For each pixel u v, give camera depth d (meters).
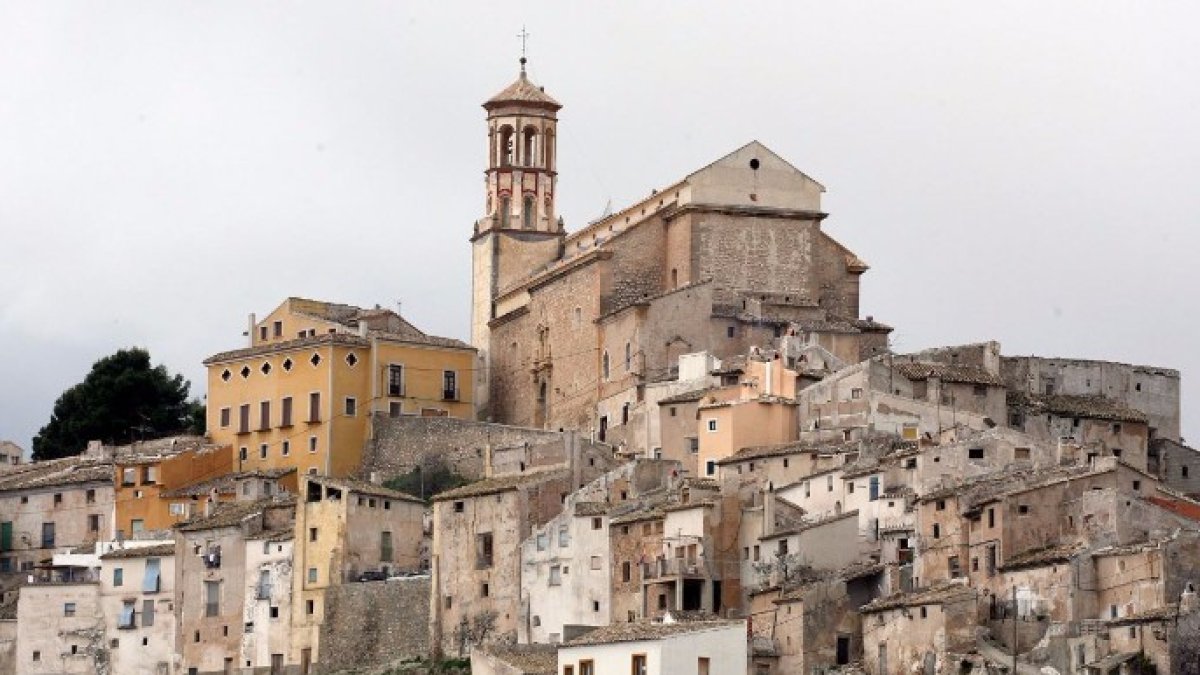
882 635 179.50
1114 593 175.38
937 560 186.62
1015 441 195.62
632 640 155.00
